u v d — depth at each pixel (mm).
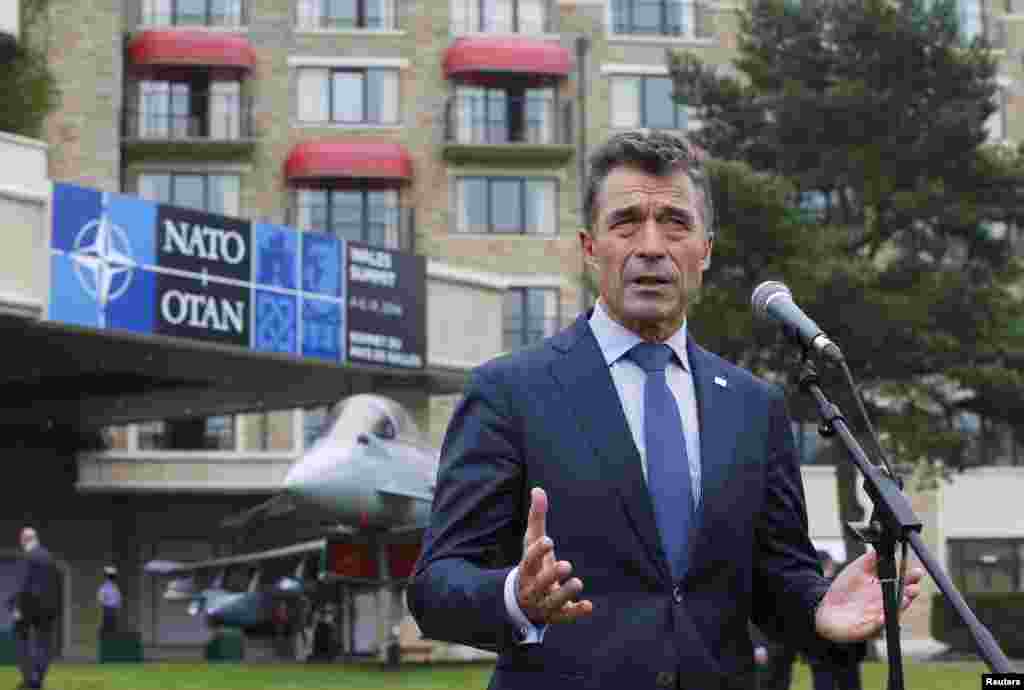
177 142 44969
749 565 3957
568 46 47531
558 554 3850
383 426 27688
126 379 36375
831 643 4000
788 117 35406
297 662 31812
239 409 39469
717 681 3814
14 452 42281
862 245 37094
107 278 27938
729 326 32906
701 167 4129
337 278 32062
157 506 44188
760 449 4047
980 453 47719
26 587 20438
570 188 46906
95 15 43344
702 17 48875
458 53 46406
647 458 3941
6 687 21734
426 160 46625
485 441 3941
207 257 29578
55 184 27281
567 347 4070
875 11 34750
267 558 36250
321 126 46406
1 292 26500
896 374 34562
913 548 3748
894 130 35188
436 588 3721
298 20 47219
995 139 49031
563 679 3766
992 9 50062
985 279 35312
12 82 41188
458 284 35000
